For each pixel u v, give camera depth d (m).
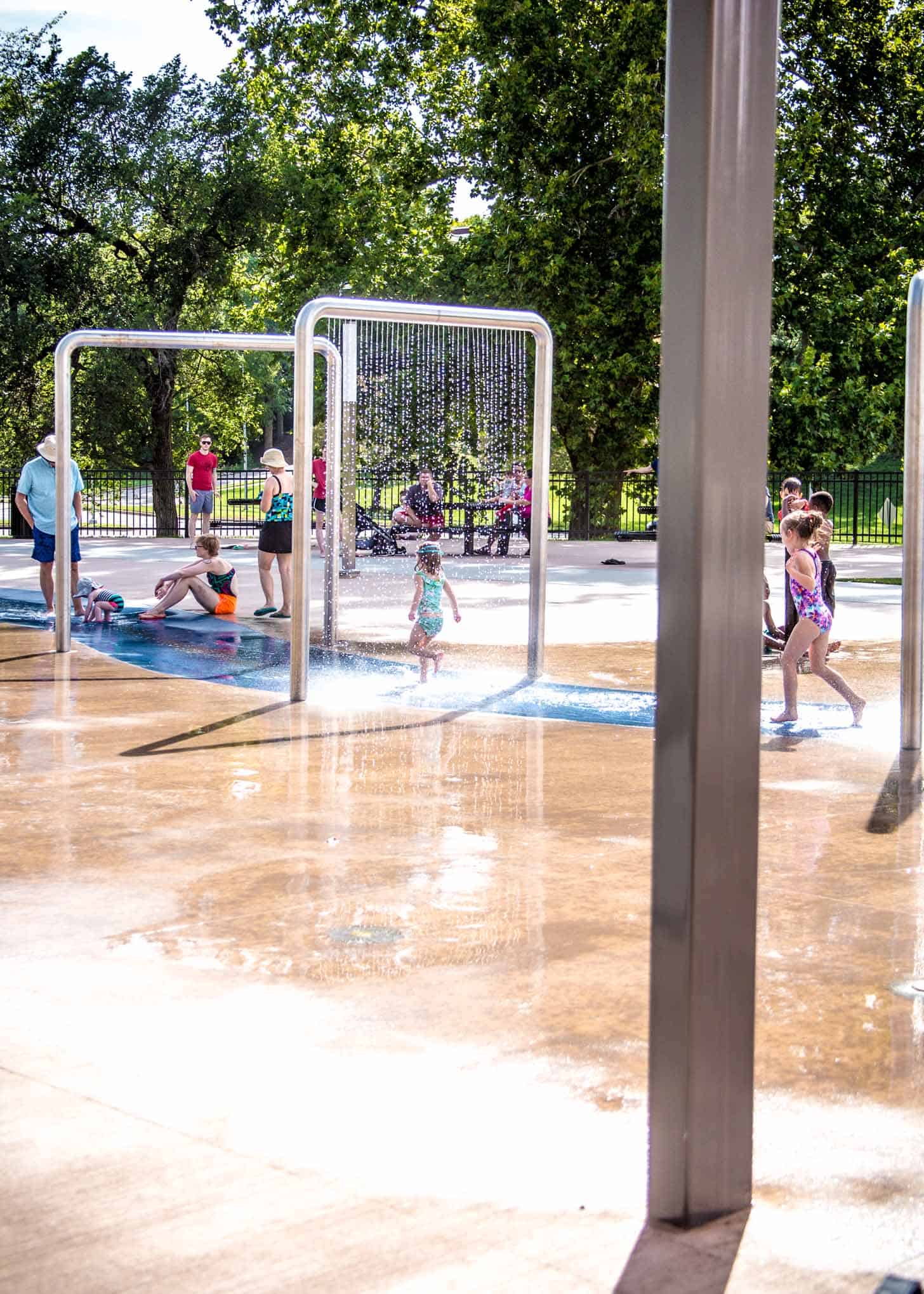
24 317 37.19
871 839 6.86
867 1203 3.28
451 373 21.55
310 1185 3.33
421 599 11.82
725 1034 3.17
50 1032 4.31
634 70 31.77
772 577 20.95
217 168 37.88
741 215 3.07
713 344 3.06
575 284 34.12
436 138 37.41
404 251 40.34
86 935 5.26
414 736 9.51
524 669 12.88
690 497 3.08
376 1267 2.95
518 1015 4.46
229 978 4.80
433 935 5.28
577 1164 3.46
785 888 6.00
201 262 37.94
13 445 39.56
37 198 37.12
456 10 36.31
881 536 35.16
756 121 3.08
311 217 37.22
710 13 2.99
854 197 34.53
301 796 7.66
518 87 33.41
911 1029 4.41
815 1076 4.04
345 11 36.16
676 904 3.13
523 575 22.95
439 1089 3.90
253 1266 2.95
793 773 8.43
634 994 4.66
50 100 37.19
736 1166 3.23
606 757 8.80
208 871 6.16
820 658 10.07
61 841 6.67
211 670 12.51
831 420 36.59
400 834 6.85
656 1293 2.86
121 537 33.88
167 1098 3.83
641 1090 3.90
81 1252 3.00
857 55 34.22
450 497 24.06
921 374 8.98
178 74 37.69
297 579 10.88
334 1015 4.46
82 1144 3.54
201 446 31.88
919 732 9.19
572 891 5.88
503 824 7.07
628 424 35.44
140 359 37.66
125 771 8.28
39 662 12.91
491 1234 3.10
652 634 15.46
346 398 20.16
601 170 33.91
